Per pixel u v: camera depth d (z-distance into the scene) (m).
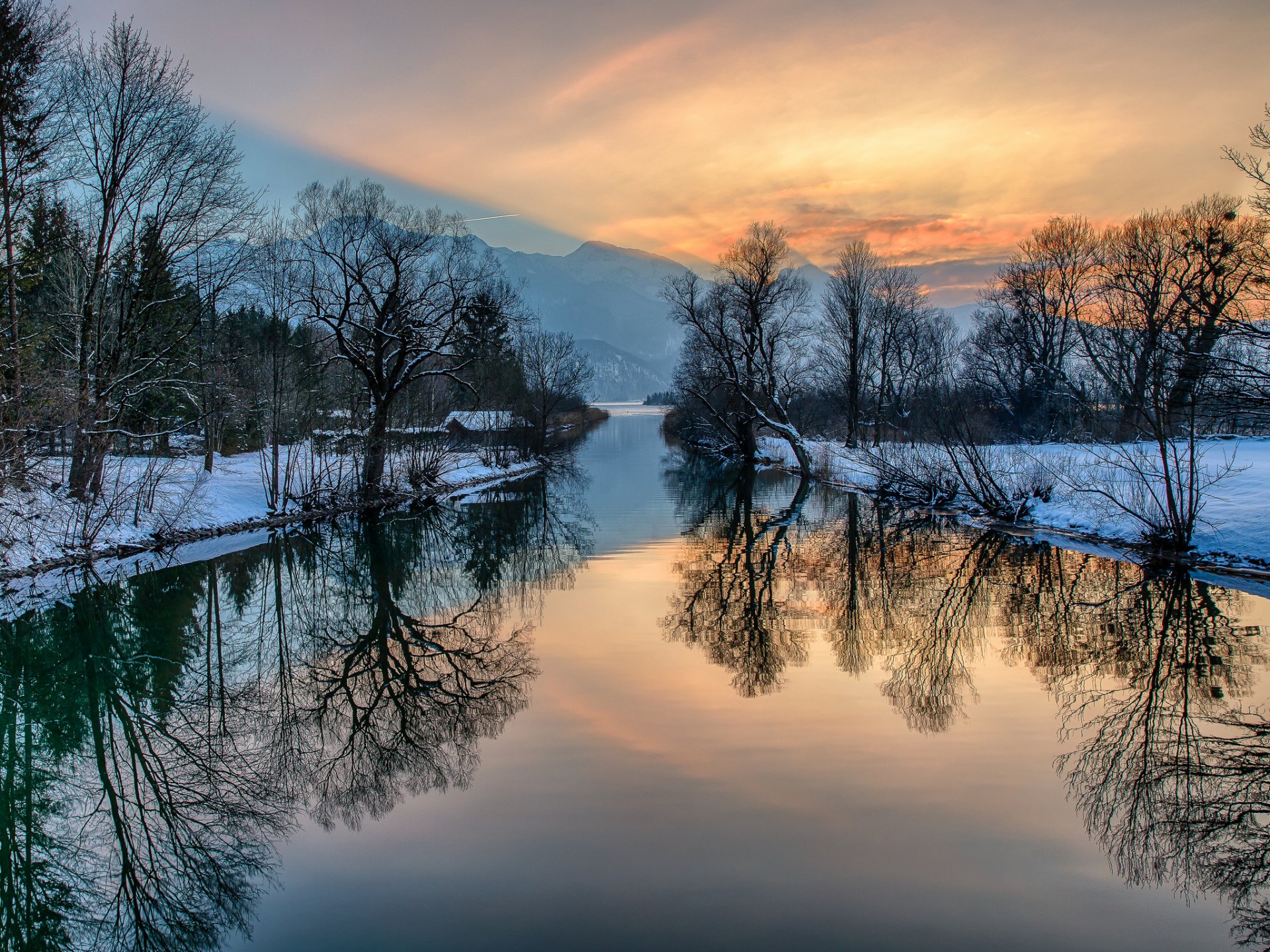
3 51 18.27
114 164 20.47
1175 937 5.52
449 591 17.39
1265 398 15.55
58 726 10.38
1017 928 5.59
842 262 45.94
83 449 19.39
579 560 20.31
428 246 28.17
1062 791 7.62
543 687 10.81
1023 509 24.22
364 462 31.62
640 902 5.90
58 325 20.84
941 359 53.34
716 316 41.91
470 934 5.56
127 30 20.66
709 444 61.97
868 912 5.75
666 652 12.33
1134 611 14.33
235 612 15.85
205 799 8.27
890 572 18.09
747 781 7.87
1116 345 30.77
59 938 6.09
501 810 7.39
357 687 11.56
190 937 5.93
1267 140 15.55
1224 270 17.98
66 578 17.42
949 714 9.61
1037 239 41.91
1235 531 18.05
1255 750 8.56
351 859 6.70
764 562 19.66
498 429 48.34
